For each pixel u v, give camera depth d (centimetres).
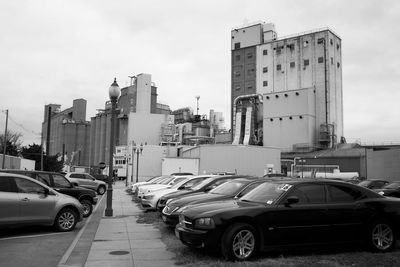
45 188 1240
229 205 886
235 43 9800
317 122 7931
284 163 6912
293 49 8569
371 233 906
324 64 8131
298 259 816
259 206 853
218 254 873
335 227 880
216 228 817
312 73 8250
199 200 1135
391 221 927
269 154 6322
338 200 902
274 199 873
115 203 2528
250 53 9494
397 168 4350
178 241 1043
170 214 1176
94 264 829
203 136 9788
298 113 7581
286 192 880
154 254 923
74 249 984
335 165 6519
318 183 909
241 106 8531
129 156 8631
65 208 1277
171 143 9425
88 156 13150
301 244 859
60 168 6644
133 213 1872
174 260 853
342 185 923
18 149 6919
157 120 10694
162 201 1544
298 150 7419
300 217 859
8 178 1159
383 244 919
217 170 6069
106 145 12019
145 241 1095
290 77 8544
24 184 1194
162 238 1116
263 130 7919
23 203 1163
